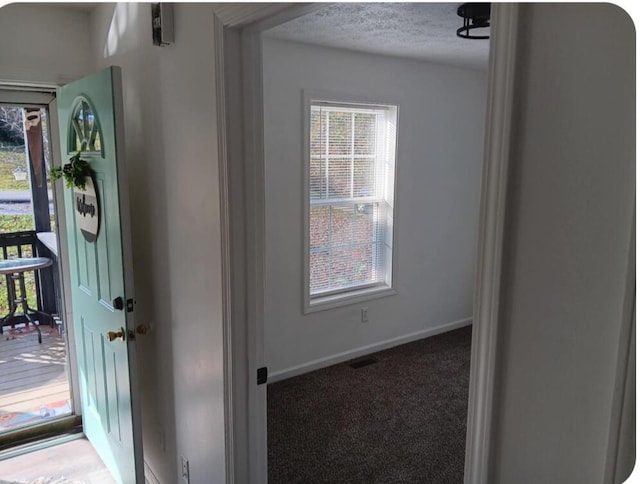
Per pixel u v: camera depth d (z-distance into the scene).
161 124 2.05
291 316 3.85
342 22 2.96
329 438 3.06
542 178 0.80
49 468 2.83
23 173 3.39
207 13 1.62
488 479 0.95
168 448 2.45
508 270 0.87
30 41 2.61
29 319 3.64
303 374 3.94
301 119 3.65
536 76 0.79
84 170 2.42
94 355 2.70
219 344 1.82
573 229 0.77
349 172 4.10
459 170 4.69
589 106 0.73
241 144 1.63
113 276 2.28
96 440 2.90
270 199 3.60
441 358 4.25
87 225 2.50
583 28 0.72
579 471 0.80
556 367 0.81
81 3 2.56
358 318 4.24
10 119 3.30
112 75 2.04
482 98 4.72
